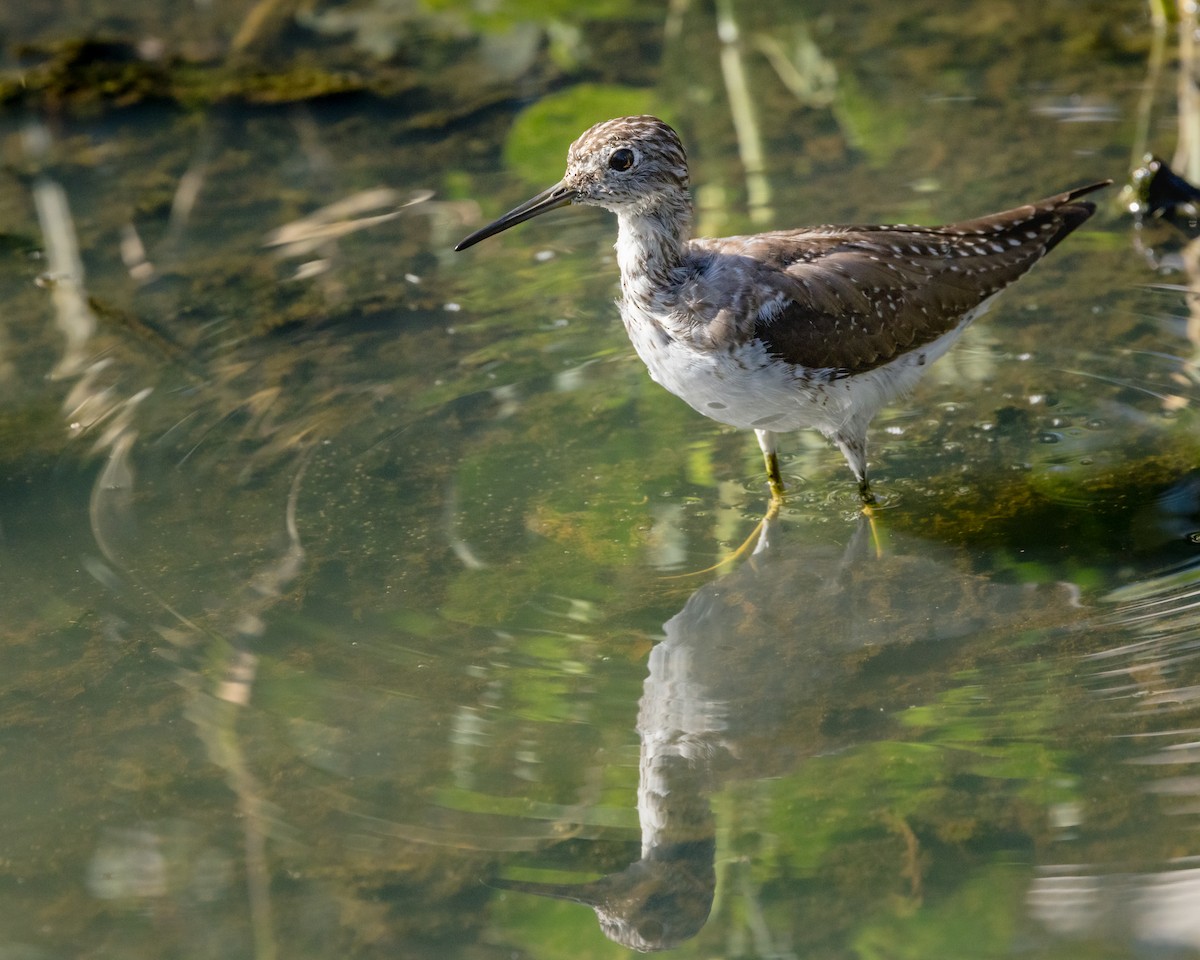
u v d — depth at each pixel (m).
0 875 8.50
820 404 11.12
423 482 11.95
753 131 16.52
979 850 8.38
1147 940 7.71
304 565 11.03
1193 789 8.62
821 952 7.84
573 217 15.77
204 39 19.33
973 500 11.55
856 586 10.76
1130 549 10.81
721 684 9.86
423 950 7.93
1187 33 17.00
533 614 10.54
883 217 14.77
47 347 13.71
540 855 8.53
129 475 12.01
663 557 11.15
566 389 13.08
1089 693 9.47
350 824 8.76
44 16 19.91
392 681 9.87
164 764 9.23
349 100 17.84
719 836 8.61
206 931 8.07
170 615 10.52
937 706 9.54
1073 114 16.45
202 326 13.98
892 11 19.03
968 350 13.22
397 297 14.36
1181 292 13.72
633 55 18.42
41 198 16.17
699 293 10.80
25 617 10.52
